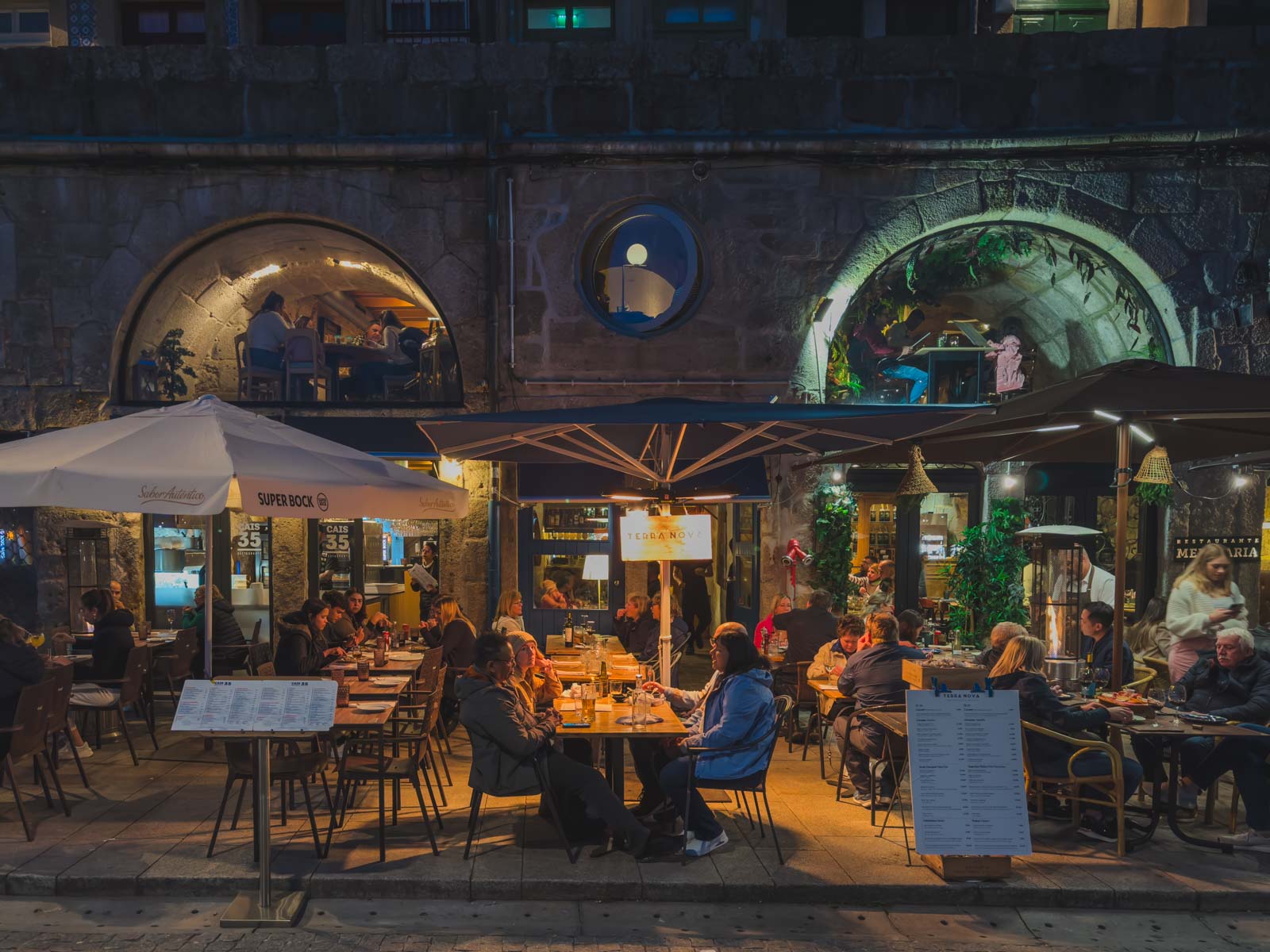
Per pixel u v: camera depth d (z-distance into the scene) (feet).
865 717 20.49
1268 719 19.39
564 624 33.68
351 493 19.60
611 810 17.44
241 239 33.88
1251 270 31.55
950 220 31.86
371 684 22.39
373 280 40.29
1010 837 16.42
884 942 14.74
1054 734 18.31
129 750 25.03
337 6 38.50
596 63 32.07
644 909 15.88
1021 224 32.45
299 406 33.50
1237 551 32.22
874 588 37.11
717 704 18.22
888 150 31.50
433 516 22.17
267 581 36.40
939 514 38.73
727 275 32.19
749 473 29.35
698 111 31.94
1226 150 31.50
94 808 20.07
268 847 15.47
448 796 21.49
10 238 32.32
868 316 35.45
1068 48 31.68
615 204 31.99
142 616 33.40
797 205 32.01
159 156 32.01
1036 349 40.40
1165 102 31.53
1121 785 18.11
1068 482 36.58
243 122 32.19
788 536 32.83
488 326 32.50
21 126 32.04
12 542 32.24
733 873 16.78
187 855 17.21
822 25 38.14
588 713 18.67
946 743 16.80
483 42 37.22
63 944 14.20
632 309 32.94
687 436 23.00
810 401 32.42
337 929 14.88
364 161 32.27
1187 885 16.42
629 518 20.94
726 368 32.35
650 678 26.08
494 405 32.65
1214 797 19.98
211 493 17.03
